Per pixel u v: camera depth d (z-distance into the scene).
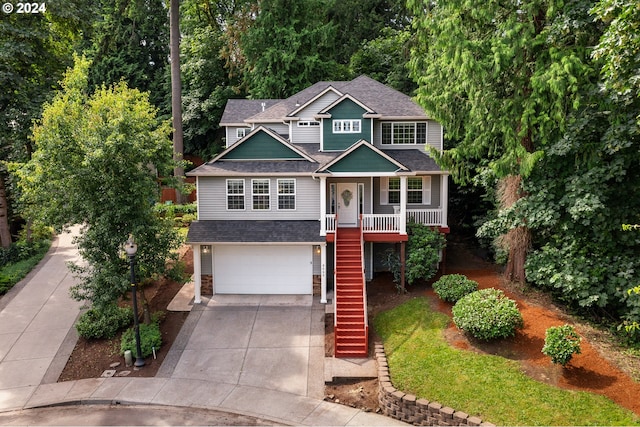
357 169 19.92
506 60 14.19
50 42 25.70
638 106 13.07
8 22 23.31
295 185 21.06
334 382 14.06
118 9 38.50
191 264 23.00
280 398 13.38
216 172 20.59
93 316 17.45
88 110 17.84
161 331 17.27
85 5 25.66
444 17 15.84
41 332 17.27
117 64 38.50
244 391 13.73
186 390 13.84
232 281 20.67
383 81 33.06
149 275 16.88
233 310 19.02
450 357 13.81
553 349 12.23
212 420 12.39
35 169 16.08
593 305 15.48
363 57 34.09
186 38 37.41
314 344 16.31
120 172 16.03
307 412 12.70
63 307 19.06
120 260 16.38
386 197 22.58
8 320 18.08
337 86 25.50
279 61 31.62
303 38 32.19
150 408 13.05
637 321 13.54
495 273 19.81
